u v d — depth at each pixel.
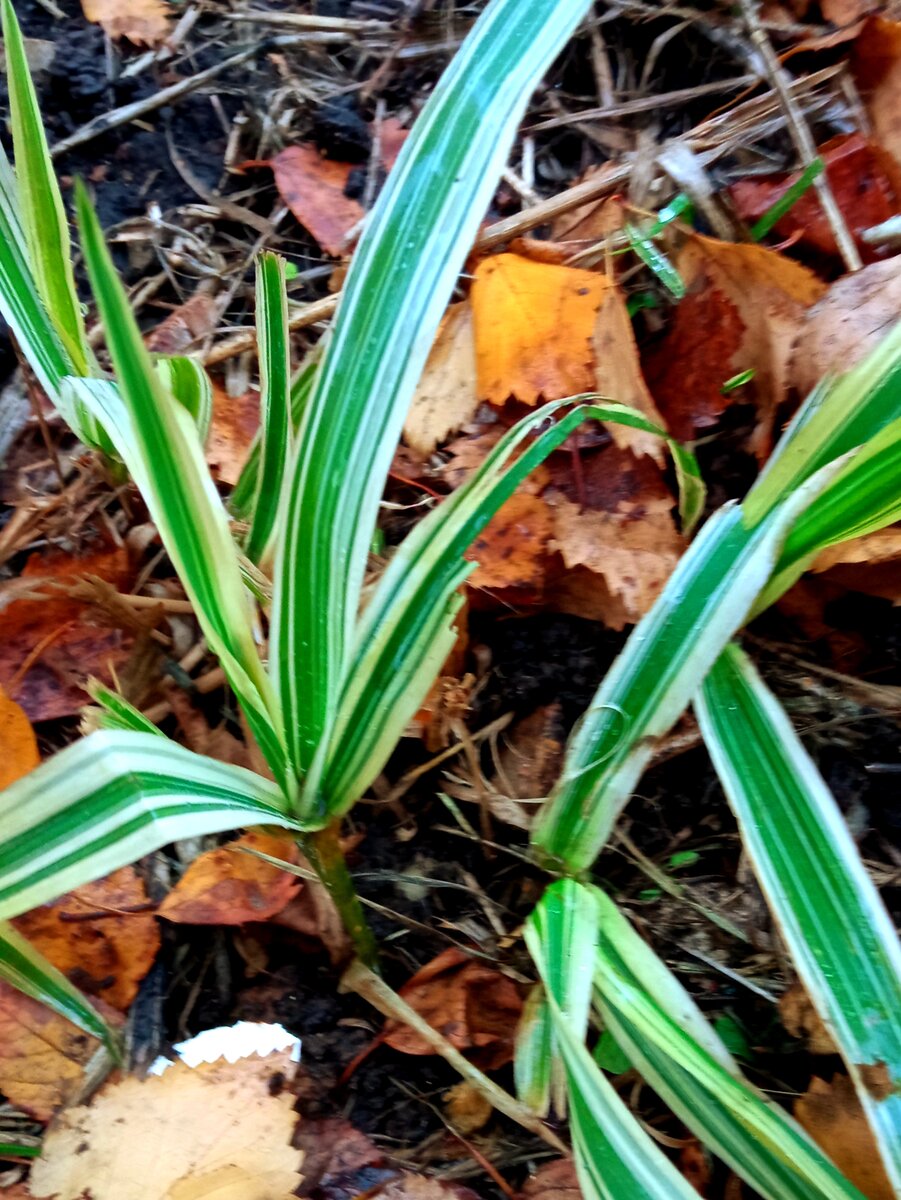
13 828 0.14
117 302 0.12
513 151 0.34
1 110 0.33
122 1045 0.21
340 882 0.19
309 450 0.16
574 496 0.25
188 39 0.36
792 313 0.24
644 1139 0.15
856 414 0.18
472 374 0.27
